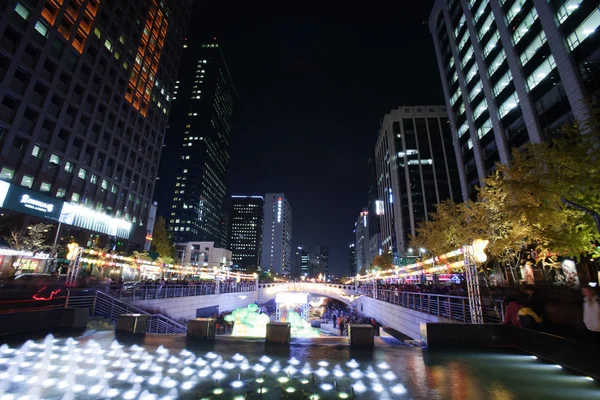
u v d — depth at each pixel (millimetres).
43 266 37438
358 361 8766
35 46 39406
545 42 34938
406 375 7543
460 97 56625
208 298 37750
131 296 24703
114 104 54406
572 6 31625
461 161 55719
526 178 18062
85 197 47312
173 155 161875
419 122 107750
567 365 8086
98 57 49656
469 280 14000
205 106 170250
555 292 19156
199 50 183750
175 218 150500
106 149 52125
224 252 124312
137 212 60625
